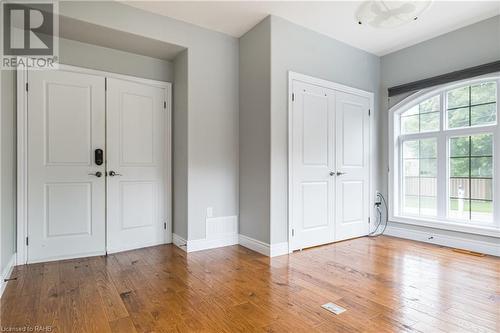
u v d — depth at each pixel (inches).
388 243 140.9
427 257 118.3
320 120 137.1
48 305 76.3
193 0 109.4
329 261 113.4
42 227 111.6
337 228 143.7
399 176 158.1
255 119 128.8
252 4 113.0
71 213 117.1
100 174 122.5
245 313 72.5
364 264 109.8
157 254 123.0
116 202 126.8
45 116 112.3
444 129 138.9
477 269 103.7
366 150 157.0
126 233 129.3
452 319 69.3
